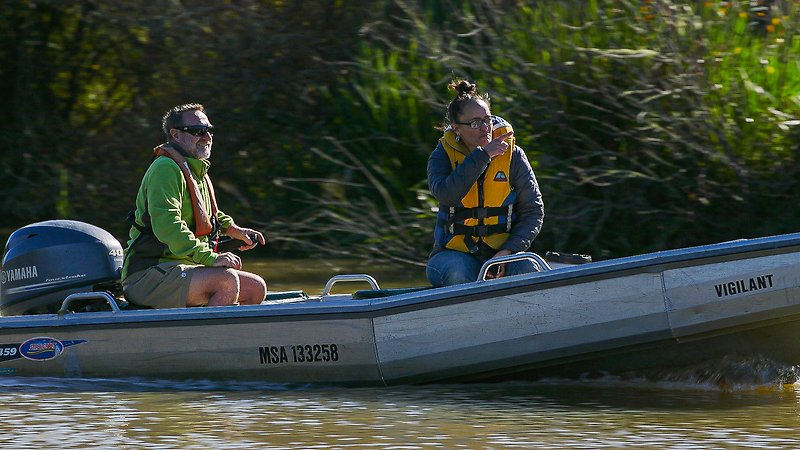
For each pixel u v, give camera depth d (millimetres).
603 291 18844
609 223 35656
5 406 18688
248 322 19969
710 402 18500
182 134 21031
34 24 48812
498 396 19125
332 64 42125
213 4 44062
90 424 17406
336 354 19703
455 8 41062
